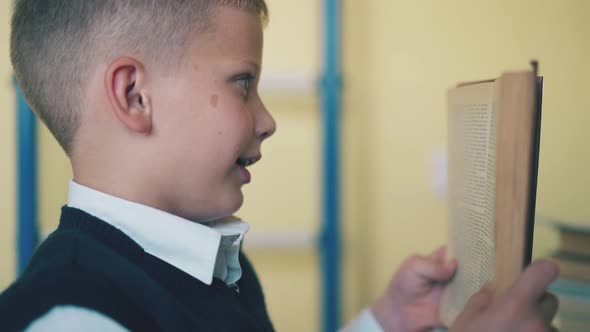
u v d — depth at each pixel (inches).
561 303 30.1
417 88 56.0
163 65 22.1
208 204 23.3
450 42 55.5
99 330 17.7
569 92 53.7
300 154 56.7
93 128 22.3
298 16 55.6
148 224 21.8
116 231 21.3
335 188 52.7
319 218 56.9
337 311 53.3
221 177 23.3
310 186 56.9
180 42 22.2
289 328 57.9
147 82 22.1
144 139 22.2
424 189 56.6
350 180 57.1
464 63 55.5
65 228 21.7
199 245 22.3
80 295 18.3
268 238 54.1
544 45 54.1
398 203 56.9
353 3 55.8
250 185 57.3
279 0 55.6
